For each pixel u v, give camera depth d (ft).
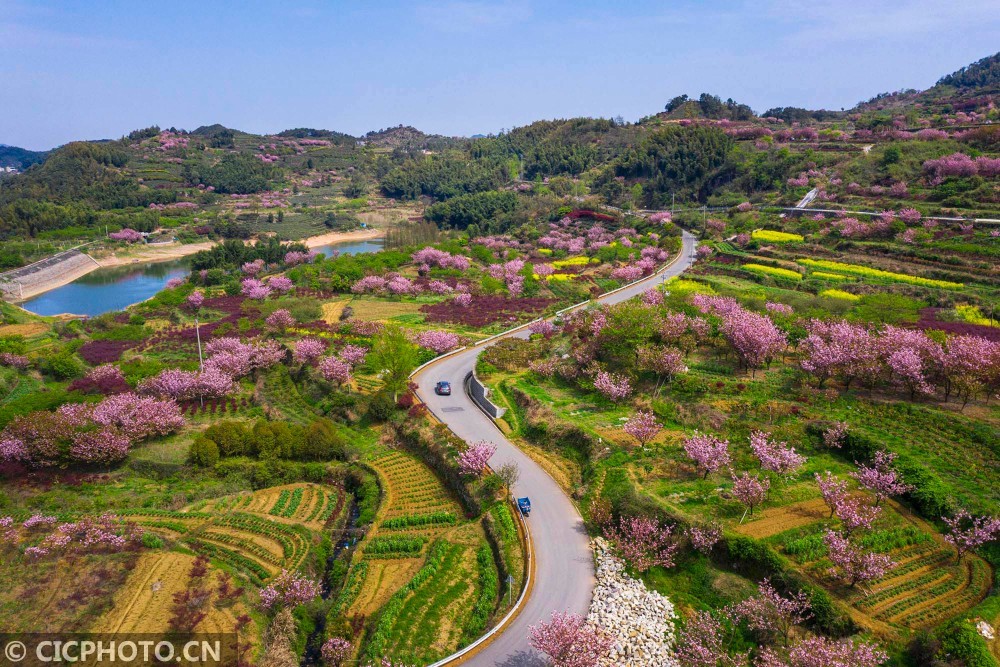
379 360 192.24
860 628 89.25
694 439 129.80
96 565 120.16
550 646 86.38
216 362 211.20
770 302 242.58
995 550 100.99
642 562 108.17
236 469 163.94
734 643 92.58
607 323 193.06
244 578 119.96
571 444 151.84
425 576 116.16
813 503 118.42
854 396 152.76
